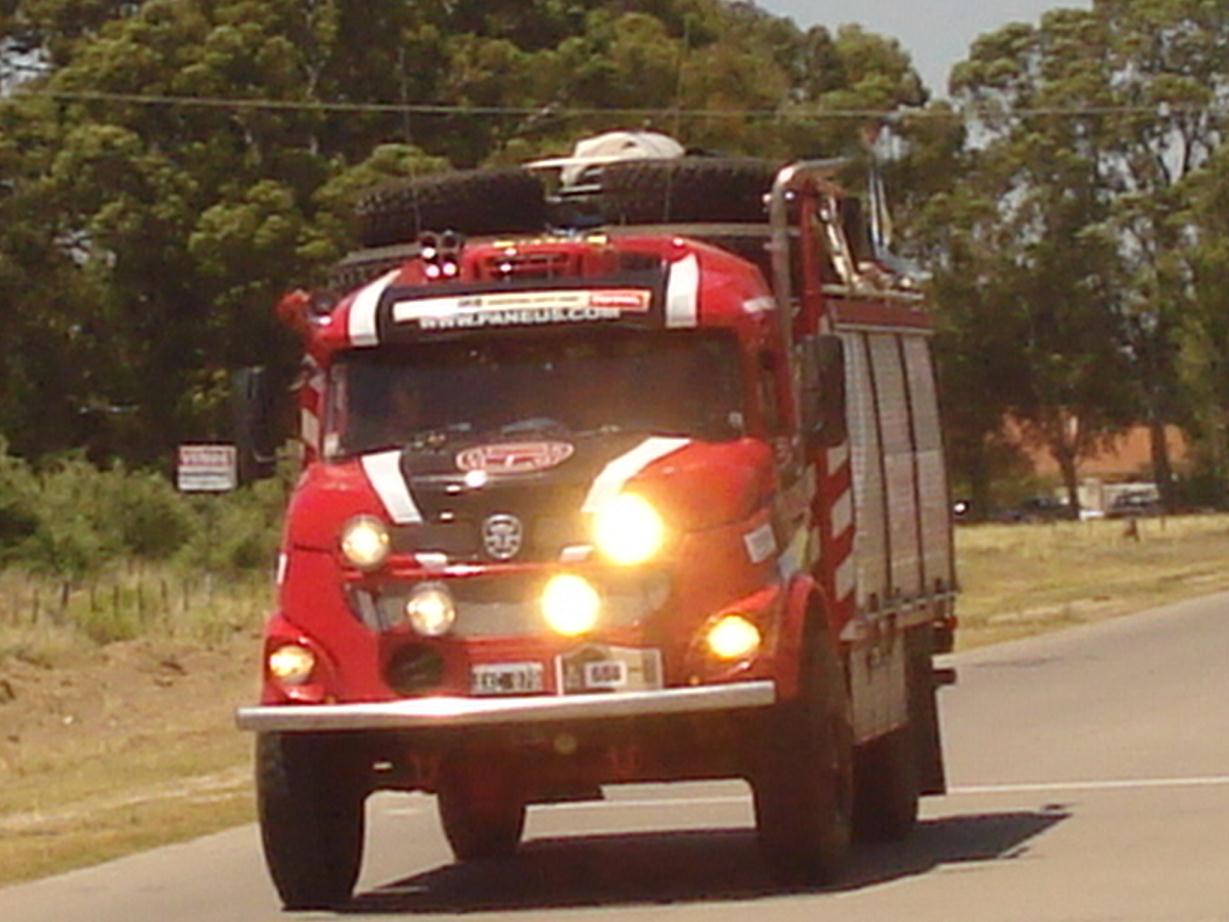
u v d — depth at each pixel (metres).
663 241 18.27
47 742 35.03
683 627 16.66
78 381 84.44
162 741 34.53
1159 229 138.00
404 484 17.03
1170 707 32.31
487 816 21.00
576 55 83.62
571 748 17.12
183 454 49.03
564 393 17.64
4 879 21.53
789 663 16.73
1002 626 54.25
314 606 17.12
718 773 17.44
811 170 18.67
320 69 83.81
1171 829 20.27
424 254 18.12
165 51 81.94
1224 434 134.50
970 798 23.88
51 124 82.50
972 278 137.00
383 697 16.92
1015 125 139.50
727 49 86.00
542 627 16.70
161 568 60.09
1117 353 137.38
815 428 17.91
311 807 17.53
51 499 61.75
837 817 17.47
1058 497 163.88
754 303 17.86
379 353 17.95
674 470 16.88
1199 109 139.62
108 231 80.38
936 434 22.61
